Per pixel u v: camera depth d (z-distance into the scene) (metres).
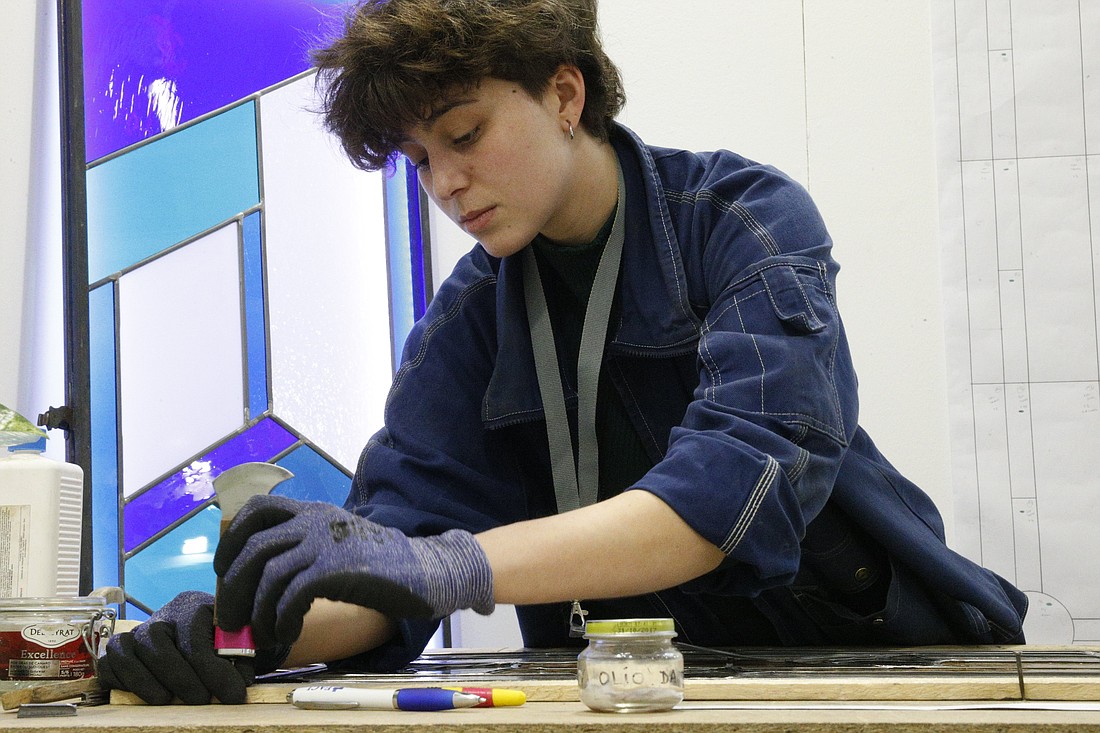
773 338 0.87
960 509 1.75
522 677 0.75
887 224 1.80
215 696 0.70
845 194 1.82
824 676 0.66
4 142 1.74
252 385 1.82
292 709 0.66
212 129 1.86
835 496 1.06
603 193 1.07
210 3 1.88
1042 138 1.78
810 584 1.12
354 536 0.67
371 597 0.65
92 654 0.79
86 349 1.69
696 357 1.07
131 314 1.77
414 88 0.89
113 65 1.81
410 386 1.14
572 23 0.99
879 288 1.80
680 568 0.77
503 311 1.13
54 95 1.79
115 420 1.74
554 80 0.97
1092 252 1.75
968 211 1.78
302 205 1.89
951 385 1.76
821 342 0.88
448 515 1.06
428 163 0.99
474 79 0.90
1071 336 1.74
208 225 1.83
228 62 1.88
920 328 1.78
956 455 1.75
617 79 1.07
